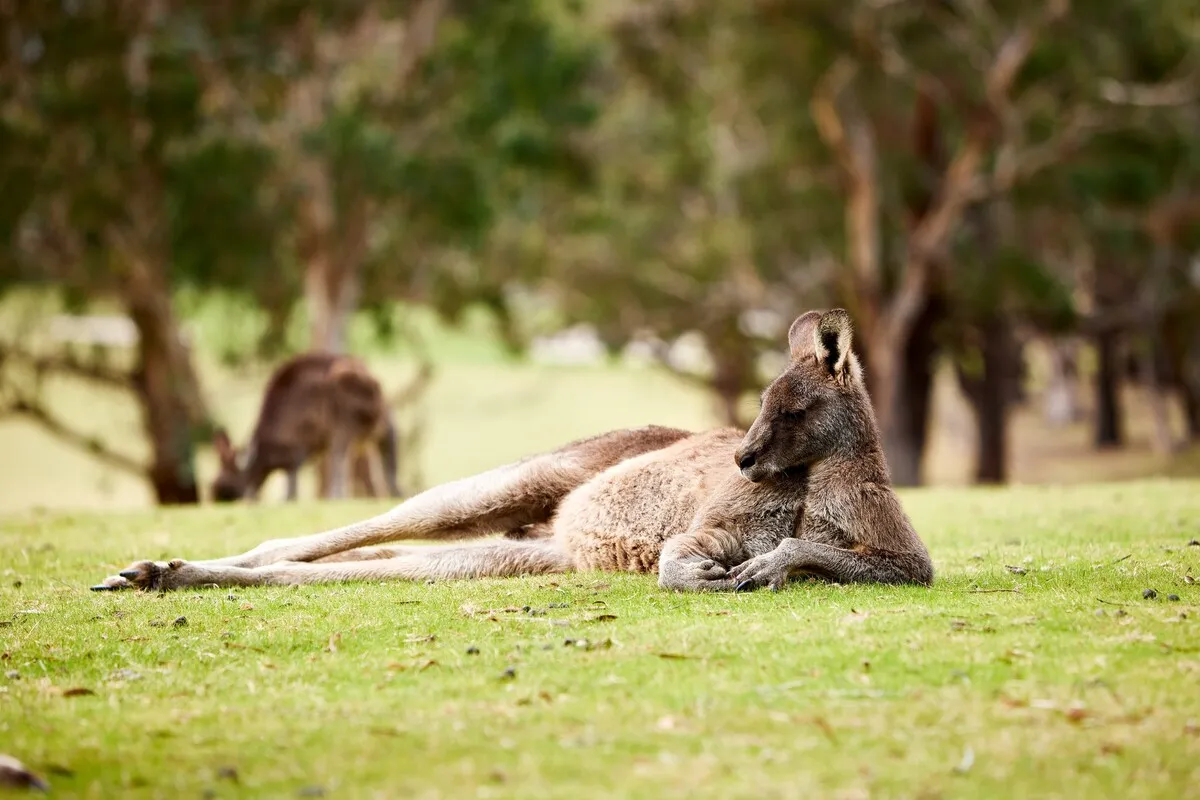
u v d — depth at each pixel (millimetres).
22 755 6688
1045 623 8688
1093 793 6074
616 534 11414
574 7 44438
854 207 47844
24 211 35656
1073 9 43125
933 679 7574
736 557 10695
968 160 45219
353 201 41188
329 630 9234
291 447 30078
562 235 55781
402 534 12031
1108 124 44906
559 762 6473
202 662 8562
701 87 49719
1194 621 8648
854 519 10469
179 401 40062
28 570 13047
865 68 44656
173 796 6164
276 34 39562
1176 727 6758
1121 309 55969
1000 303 45500
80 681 8195
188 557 13906
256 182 37406
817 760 6457
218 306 47094
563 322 59438
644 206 55625
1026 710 7035
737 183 51312
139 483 57156
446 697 7574
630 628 8906
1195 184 50469
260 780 6340
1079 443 66438
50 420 40812
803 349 10891
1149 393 59438
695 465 11297
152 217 38062
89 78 35562
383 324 48438
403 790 6195
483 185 41312
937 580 10875
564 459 12180
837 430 10547
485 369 85375
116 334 55094
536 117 43500
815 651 8125
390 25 43531
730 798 6035
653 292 56844
